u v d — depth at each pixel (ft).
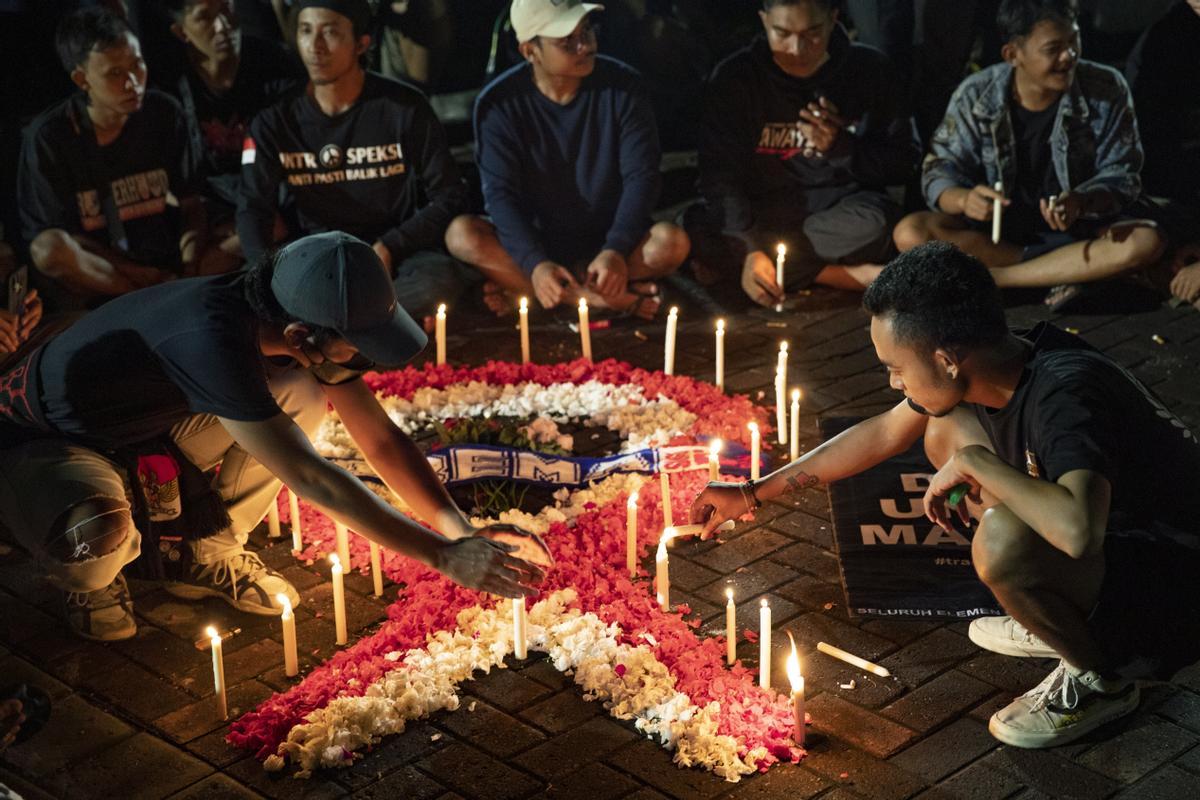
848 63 23.73
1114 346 21.67
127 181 22.94
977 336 12.02
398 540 12.98
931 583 15.40
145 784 12.48
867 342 22.44
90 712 13.55
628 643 14.32
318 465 12.90
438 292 23.25
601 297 23.36
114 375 13.34
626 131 23.25
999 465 11.89
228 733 13.16
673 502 17.15
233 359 12.69
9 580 15.84
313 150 23.06
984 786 12.21
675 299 24.50
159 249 23.65
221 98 25.64
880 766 12.51
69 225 22.41
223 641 14.67
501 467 17.61
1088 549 11.23
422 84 30.63
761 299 23.63
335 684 13.60
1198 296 22.07
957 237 23.21
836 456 14.51
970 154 23.52
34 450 13.85
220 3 24.61
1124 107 22.68
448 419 19.52
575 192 23.72
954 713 13.28
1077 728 12.65
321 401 14.88
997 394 12.41
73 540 13.43
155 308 13.23
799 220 24.30
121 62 21.57
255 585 15.16
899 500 17.03
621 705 13.26
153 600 15.40
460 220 23.57
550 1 21.99
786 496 17.49
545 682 13.84
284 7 26.71
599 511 16.90
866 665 13.91
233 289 13.01
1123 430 12.01
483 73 33.47
